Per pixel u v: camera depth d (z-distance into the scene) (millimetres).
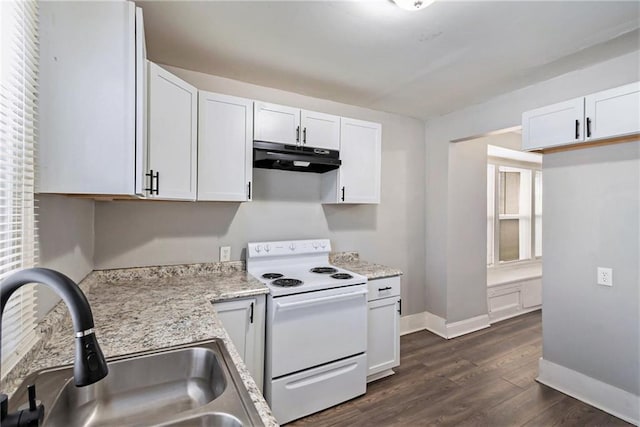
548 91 2402
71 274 1475
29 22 1025
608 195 2018
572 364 2195
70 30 1148
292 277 2219
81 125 1152
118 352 1036
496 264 4316
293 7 1550
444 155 3271
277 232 2605
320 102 2816
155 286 1923
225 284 1984
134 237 2084
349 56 2051
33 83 1062
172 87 1657
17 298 888
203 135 1948
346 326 2135
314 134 2381
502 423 1921
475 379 2418
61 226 1332
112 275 1998
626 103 1735
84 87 1159
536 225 4730
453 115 3176
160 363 1034
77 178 1145
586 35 1793
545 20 1652
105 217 2002
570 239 2209
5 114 860
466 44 1895
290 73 2307
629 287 1929
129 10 1223
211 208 2340
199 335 1188
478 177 3479
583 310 2139
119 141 1201
